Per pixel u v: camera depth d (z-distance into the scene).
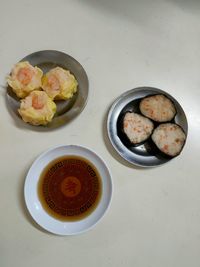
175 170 0.22
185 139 0.22
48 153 0.21
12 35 0.24
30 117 0.21
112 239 0.20
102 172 0.21
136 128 0.22
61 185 0.21
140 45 0.25
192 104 0.24
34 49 0.24
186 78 0.25
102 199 0.21
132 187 0.21
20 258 0.20
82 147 0.21
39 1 0.25
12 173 0.21
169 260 0.20
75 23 0.25
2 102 0.22
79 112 0.22
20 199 0.21
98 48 0.24
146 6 0.26
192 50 0.25
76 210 0.20
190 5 0.26
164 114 0.23
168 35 0.26
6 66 0.23
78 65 0.23
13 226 0.20
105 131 0.22
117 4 0.26
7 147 0.21
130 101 0.23
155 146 0.22
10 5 0.25
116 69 0.24
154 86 0.24
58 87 0.21
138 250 0.20
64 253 0.20
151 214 0.21
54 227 0.20
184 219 0.21
